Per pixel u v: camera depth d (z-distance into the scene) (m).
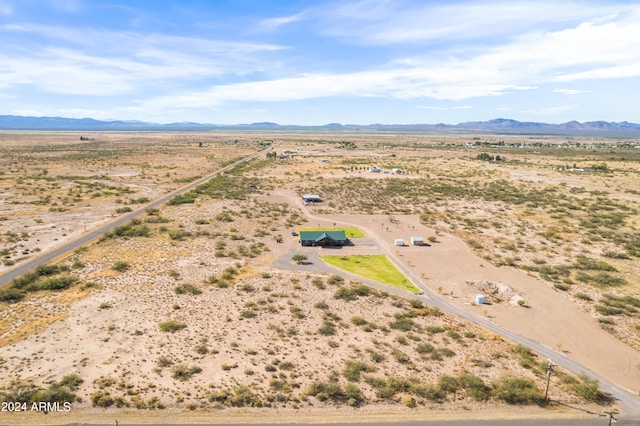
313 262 69.00
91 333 42.16
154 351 39.41
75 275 57.78
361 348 42.34
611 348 45.31
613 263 70.19
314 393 34.22
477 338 45.88
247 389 34.00
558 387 37.62
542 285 61.91
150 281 57.00
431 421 31.91
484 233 88.38
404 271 66.44
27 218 89.12
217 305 50.62
